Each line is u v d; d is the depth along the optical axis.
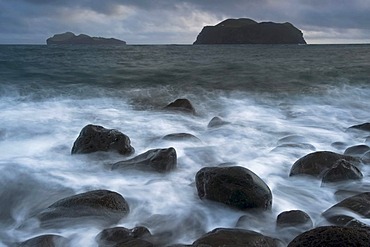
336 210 5.11
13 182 6.38
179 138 8.70
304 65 26.03
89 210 5.07
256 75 20.19
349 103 14.35
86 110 12.15
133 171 6.70
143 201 5.69
